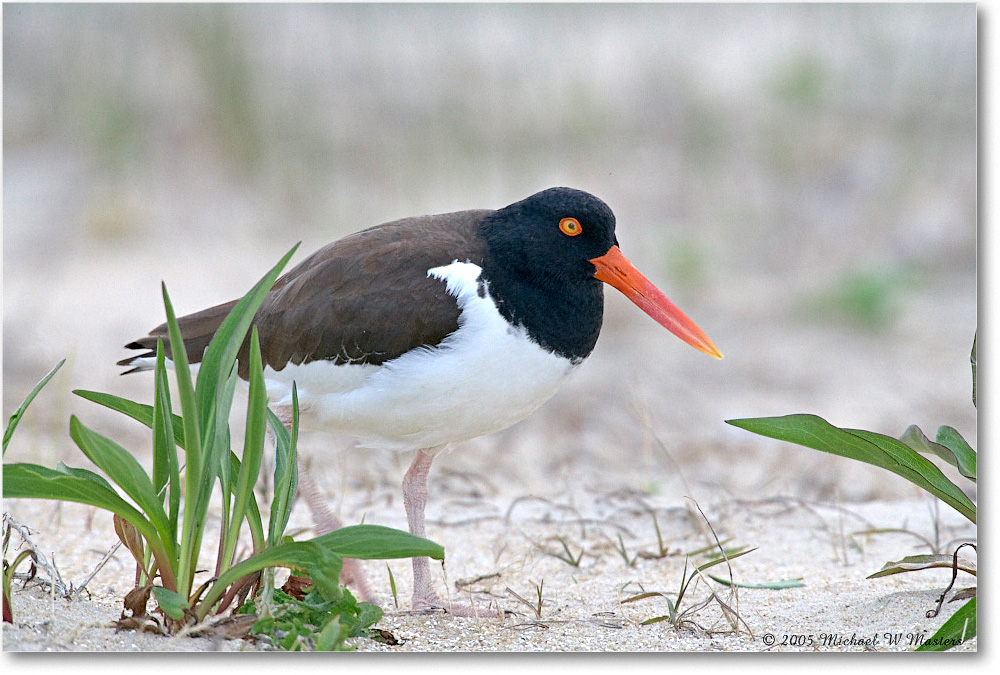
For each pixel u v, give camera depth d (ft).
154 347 25.57
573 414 40.40
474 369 22.27
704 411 41.32
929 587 23.90
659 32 81.76
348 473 33.71
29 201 59.98
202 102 65.05
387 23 79.36
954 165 63.36
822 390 43.65
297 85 69.51
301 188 63.05
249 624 18.49
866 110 69.15
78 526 27.89
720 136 68.03
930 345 48.75
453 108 70.38
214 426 18.51
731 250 58.34
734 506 30.83
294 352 23.07
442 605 22.86
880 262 54.44
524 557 26.45
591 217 23.02
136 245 57.62
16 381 41.55
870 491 32.71
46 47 66.85
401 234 23.61
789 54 71.56
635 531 29.40
